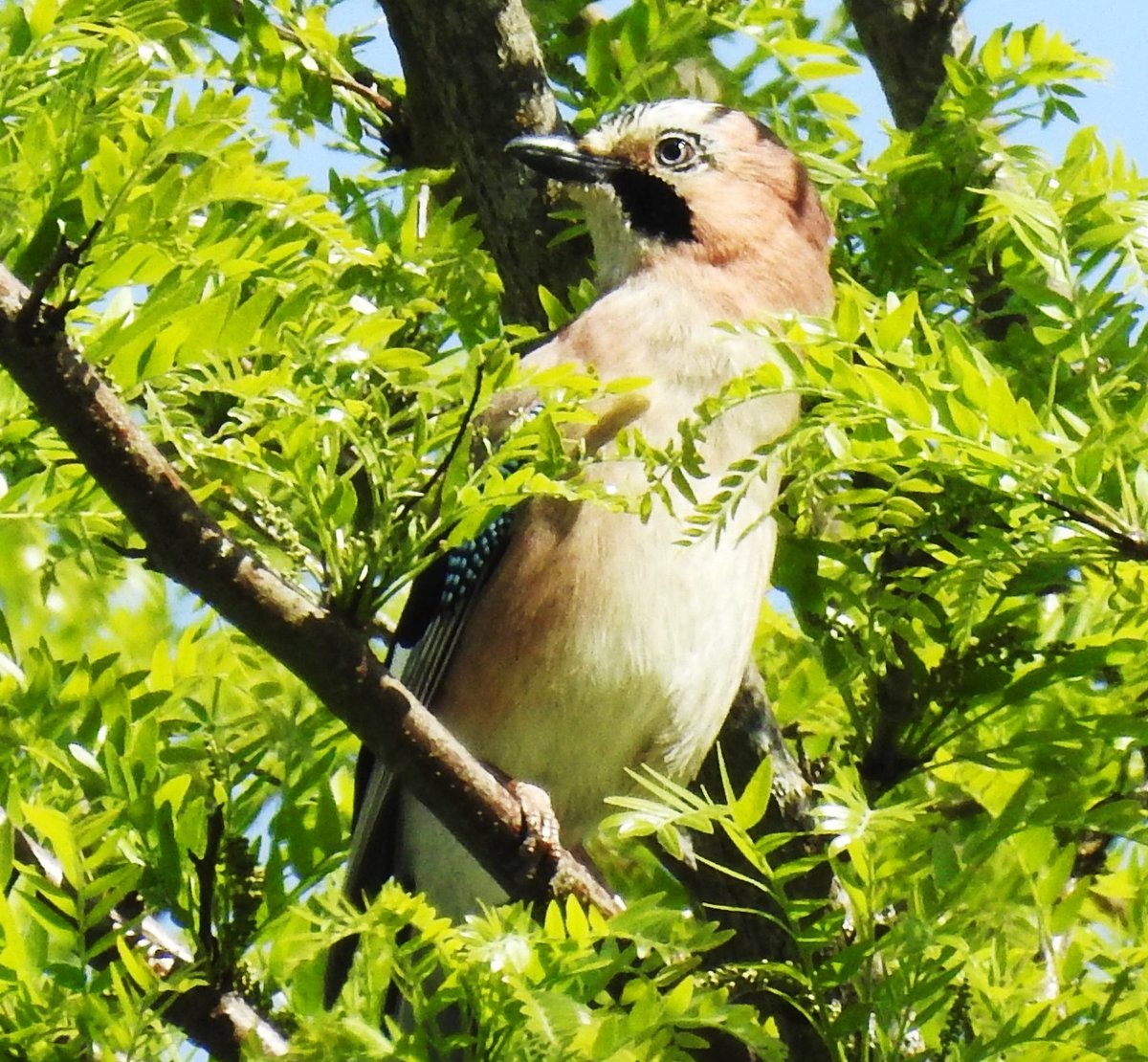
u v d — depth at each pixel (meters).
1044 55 8.32
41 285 5.36
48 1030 5.78
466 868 8.62
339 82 9.32
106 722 6.75
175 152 6.26
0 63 6.34
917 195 8.70
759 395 6.14
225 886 6.61
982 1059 6.07
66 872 5.99
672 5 9.50
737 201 9.50
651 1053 5.54
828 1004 6.67
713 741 8.42
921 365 6.39
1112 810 6.46
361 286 8.32
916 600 7.46
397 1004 6.97
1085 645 7.74
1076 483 6.13
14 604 10.12
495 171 9.43
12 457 6.56
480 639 8.59
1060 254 7.32
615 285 9.49
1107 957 6.95
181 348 5.77
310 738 7.23
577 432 8.26
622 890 8.36
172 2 7.36
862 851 6.31
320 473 5.95
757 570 8.30
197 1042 6.47
